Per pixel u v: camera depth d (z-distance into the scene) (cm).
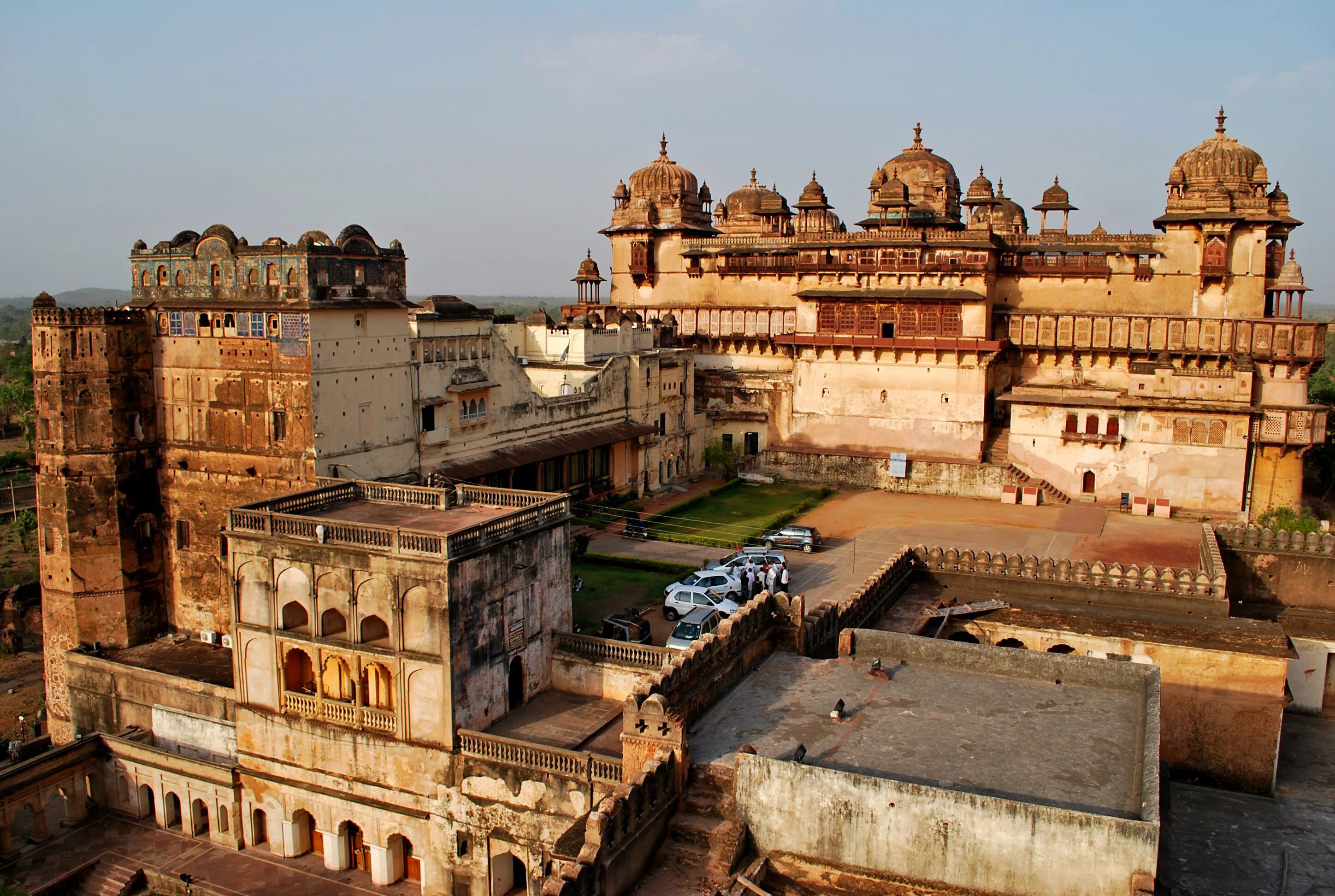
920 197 7925
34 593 5700
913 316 7081
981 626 3409
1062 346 6988
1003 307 7381
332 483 3834
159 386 4591
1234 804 3095
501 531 3259
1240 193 6819
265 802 3519
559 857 1989
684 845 2091
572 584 4753
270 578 3356
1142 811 1841
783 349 7938
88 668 4159
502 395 5494
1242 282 6769
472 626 3119
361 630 3203
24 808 3984
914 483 6981
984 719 2331
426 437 4928
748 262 8225
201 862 3503
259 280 4275
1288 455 6262
